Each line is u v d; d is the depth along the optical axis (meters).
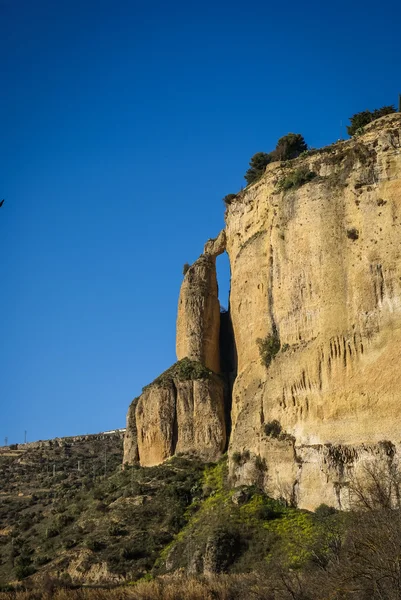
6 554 67.12
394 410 52.31
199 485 64.12
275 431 59.31
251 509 56.41
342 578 36.44
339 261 58.09
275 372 60.72
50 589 54.22
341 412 54.84
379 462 51.41
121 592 49.62
